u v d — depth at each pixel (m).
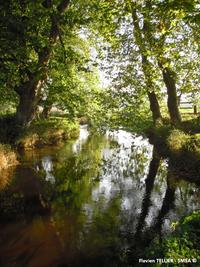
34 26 18.92
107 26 16.25
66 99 24.59
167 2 9.97
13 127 22.00
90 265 7.84
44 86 25.03
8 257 8.22
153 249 6.15
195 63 20.17
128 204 11.73
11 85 21.45
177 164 15.98
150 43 14.88
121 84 19.06
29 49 19.75
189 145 16.19
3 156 16.94
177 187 13.52
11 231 9.59
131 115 18.97
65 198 12.48
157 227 9.70
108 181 14.99
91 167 17.94
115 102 18.92
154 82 18.94
